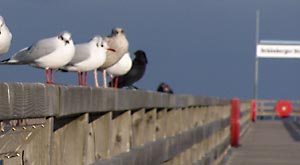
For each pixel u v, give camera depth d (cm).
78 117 747
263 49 8306
